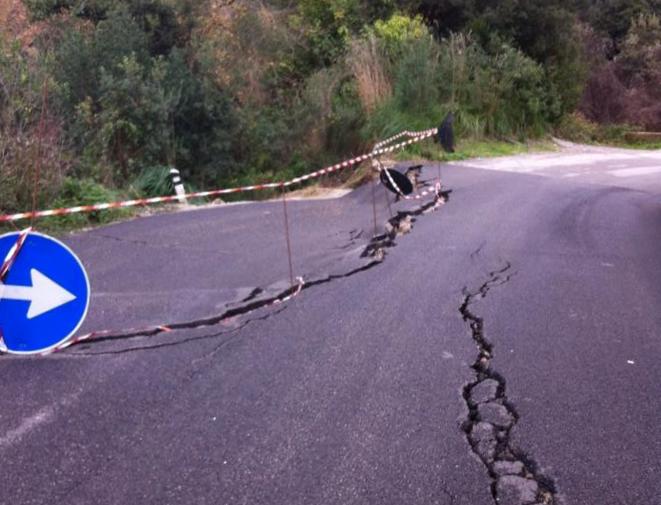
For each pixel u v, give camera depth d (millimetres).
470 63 24094
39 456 4043
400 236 9930
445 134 19422
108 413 4566
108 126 14086
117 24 16172
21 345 5520
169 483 3805
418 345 5805
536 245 9453
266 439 4277
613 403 4836
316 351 5645
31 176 10758
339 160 18031
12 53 12156
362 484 3836
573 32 28094
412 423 4512
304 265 8266
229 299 6934
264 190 16000
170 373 5191
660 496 3789
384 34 22625
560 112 27438
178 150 15789
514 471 4008
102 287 7297
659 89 36000
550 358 5590
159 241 9523
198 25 18938
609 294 7324
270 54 20891
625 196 13867
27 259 5469
